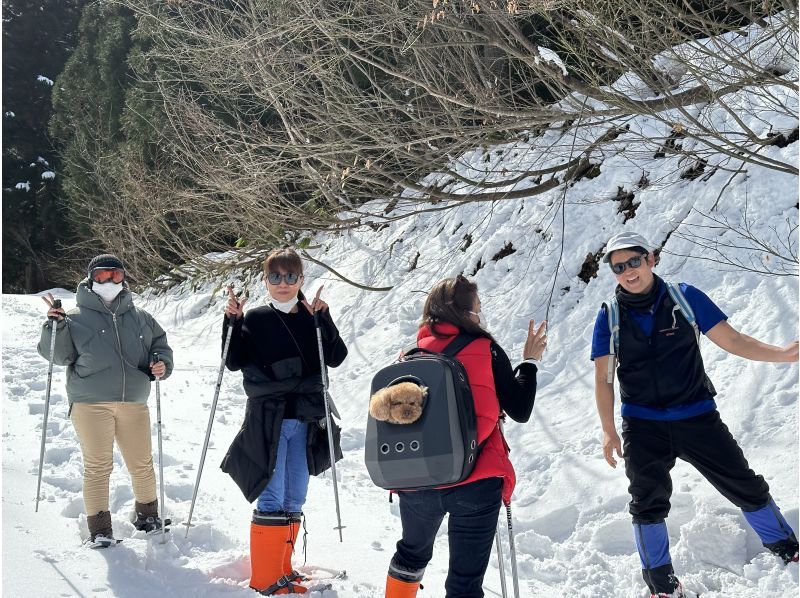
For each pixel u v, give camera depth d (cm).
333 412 412
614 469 475
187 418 735
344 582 386
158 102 1612
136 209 1650
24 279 2781
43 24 2948
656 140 761
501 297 778
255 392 390
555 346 662
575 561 412
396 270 1023
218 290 1397
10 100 2834
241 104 1318
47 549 399
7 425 633
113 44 2028
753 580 359
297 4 800
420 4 745
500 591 384
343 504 518
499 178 967
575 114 709
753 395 475
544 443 540
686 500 417
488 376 311
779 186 611
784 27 575
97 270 443
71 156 2092
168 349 462
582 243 751
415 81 715
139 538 432
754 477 357
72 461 550
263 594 369
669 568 353
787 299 526
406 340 838
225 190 1065
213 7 962
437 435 290
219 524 461
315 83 973
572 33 742
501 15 651
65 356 433
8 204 2645
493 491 303
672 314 357
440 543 449
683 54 623
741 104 696
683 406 357
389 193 1169
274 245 1252
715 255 604
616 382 563
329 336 406
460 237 959
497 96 773
